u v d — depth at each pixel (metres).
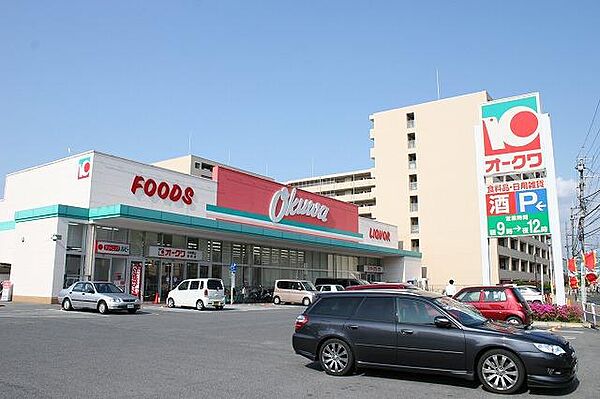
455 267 55.91
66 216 24.83
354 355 8.60
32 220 26.08
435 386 7.96
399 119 63.16
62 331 13.92
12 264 26.75
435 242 57.50
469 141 57.62
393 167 62.38
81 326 15.45
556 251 21.69
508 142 22.98
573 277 42.09
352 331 8.67
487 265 22.75
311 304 9.48
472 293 16.59
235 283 35.16
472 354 7.74
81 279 25.38
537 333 7.95
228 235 32.06
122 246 27.38
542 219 21.94
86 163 26.47
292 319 20.42
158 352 10.73
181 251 30.91
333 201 43.94
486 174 23.28
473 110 58.06
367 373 8.91
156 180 29.12
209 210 32.06
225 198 33.44
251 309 27.59
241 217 34.28
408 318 8.44
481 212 23.23
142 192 28.30
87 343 11.76
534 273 80.62
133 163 28.05
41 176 29.16
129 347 11.34
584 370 9.61
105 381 7.75
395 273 52.03
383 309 8.70
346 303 9.09
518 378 7.44
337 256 46.88
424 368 8.09
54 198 28.00
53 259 24.33
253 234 31.88
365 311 8.81
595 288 87.56
